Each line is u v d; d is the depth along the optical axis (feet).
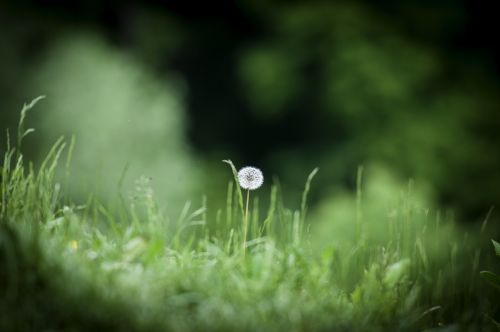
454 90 89.81
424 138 85.61
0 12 65.77
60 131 58.49
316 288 11.21
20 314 8.79
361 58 88.43
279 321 9.81
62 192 12.90
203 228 12.23
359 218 12.59
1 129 58.03
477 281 12.85
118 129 59.21
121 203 12.21
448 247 12.87
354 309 10.91
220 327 9.32
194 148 100.99
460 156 85.15
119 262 10.79
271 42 99.35
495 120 87.76
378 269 11.91
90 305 9.14
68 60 61.57
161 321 9.17
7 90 59.67
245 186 11.78
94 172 55.52
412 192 12.98
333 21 91.61
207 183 81.56
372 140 87.04
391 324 10.73
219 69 106.52
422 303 12.07
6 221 10.69
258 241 11.67
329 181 88.28
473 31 94.38
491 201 83.61
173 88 75.56
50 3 69.67
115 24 88.99
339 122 91.61
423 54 90.38
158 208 12.21
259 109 98.78
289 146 99.45
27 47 64.54
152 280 10.19
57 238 10.96
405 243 12.48
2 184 11.78
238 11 99.71
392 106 87.76
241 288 10.36
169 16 98.32
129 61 73.56
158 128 61.82
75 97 59.47
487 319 12.01
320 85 94.27
